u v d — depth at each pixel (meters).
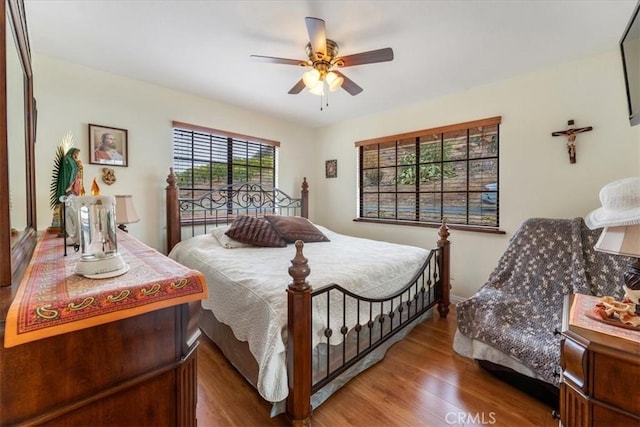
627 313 1.05
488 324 1.79
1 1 0.67
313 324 1.52
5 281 0.67
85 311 0.63
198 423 1.41
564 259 2.05
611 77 2.17
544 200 2.52
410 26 1.86
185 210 3.20
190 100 3.15
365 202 3.99
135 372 0.72
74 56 2.32
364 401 1.58
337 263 2.11
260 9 1.72
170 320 0.78
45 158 2.31
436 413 1.49
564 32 1.93
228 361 1.93
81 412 0.64
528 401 1.57
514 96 2.65
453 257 3.11
